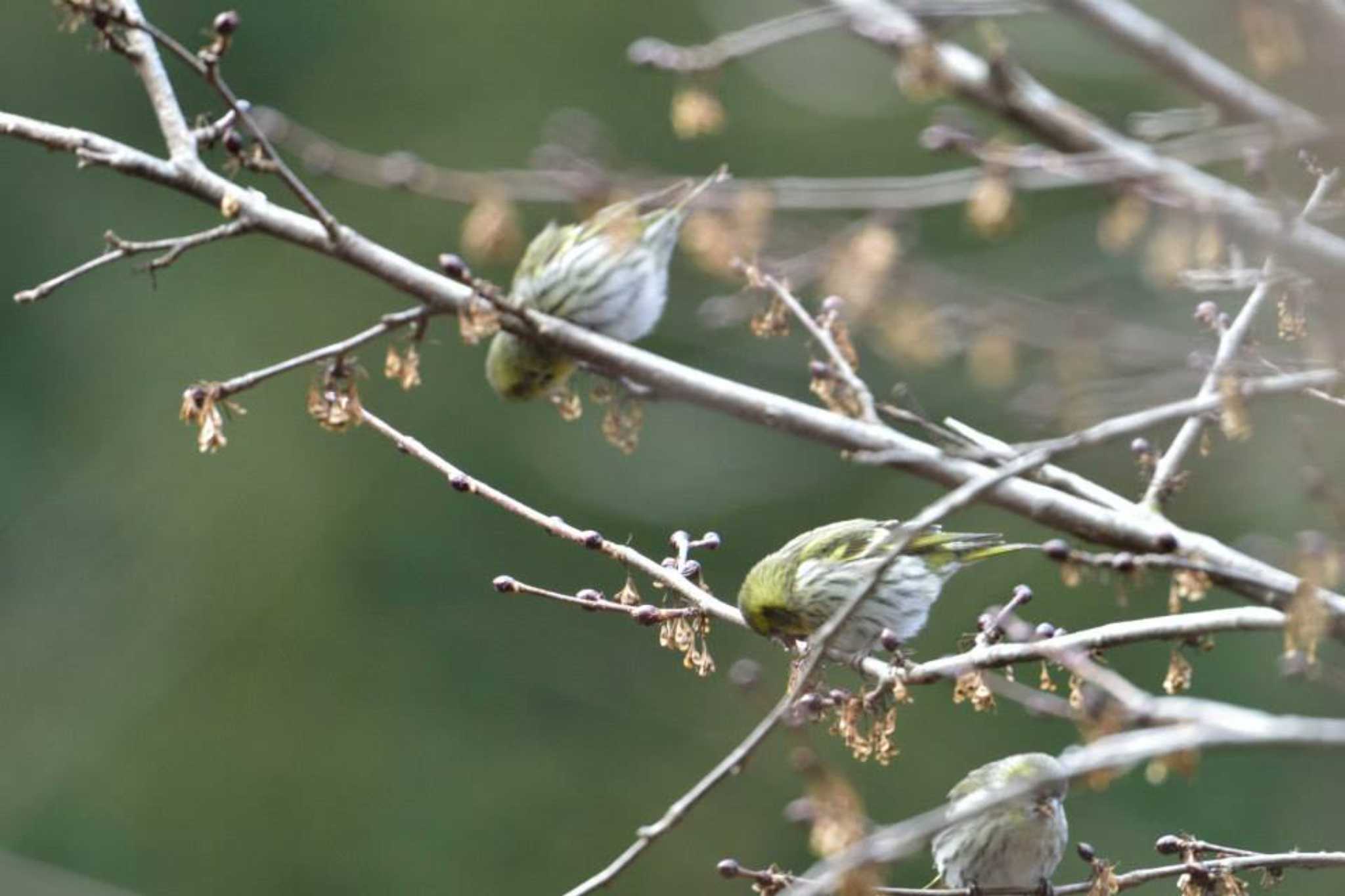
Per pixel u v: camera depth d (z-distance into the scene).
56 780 18.39
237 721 18.75
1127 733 5.09
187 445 19.75
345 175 10.68
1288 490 11.20
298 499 19.52
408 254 19.72
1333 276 6.96
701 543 7.16
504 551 19.45
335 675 19.03
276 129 10.77
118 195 20.66
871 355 14.43
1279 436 10.89
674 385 8.33
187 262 20.53
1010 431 14.15
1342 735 4.59
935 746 17.12
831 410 7.92
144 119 20.67
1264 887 6.43
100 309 20.38
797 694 5.45
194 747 18.69
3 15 20.64
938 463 7.18
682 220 9.71
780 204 10.12
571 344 8.41
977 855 8.28
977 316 9.48
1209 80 10.21
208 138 7.65
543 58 20.48
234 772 18.62
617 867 5.39
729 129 19.33
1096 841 16.34
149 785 18.55
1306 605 5.55
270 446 19.70
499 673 19.05
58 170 20.56
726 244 9.35
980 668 6.21
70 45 20.58
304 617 19.16
